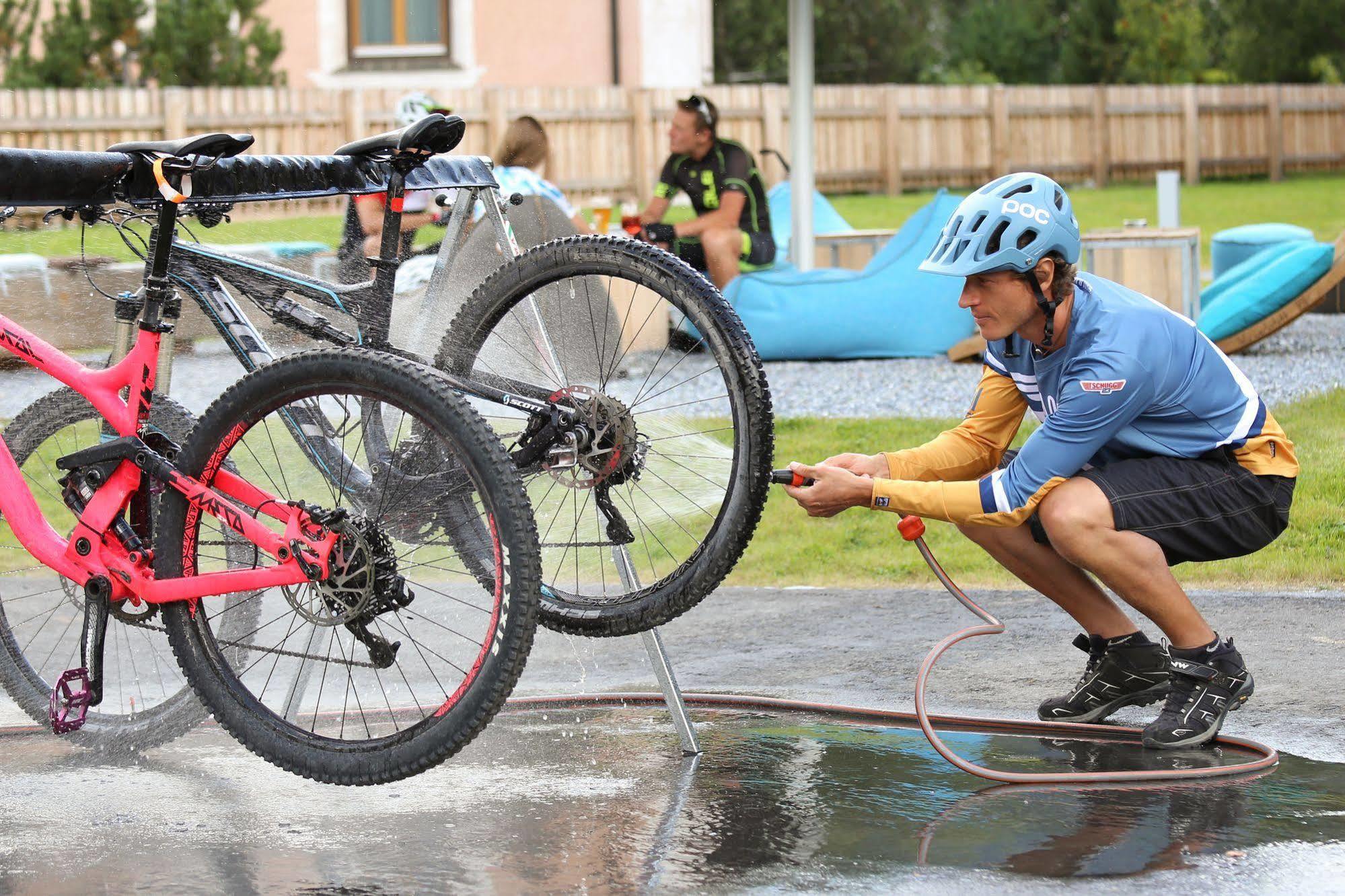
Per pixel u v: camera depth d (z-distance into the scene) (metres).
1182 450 3.89
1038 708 4.29
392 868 3.19
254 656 3.92
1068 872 3.06
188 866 3.24
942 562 6.05
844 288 10.50
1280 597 5.26
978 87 25.86
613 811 3.52
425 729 3.33
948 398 8.91
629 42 22.06
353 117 19.92
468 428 3.25
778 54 42.72
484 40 21.62
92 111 18.30
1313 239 12.24
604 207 10.66
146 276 3.65
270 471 3.82
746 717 4.32
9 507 3.79
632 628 3.71
